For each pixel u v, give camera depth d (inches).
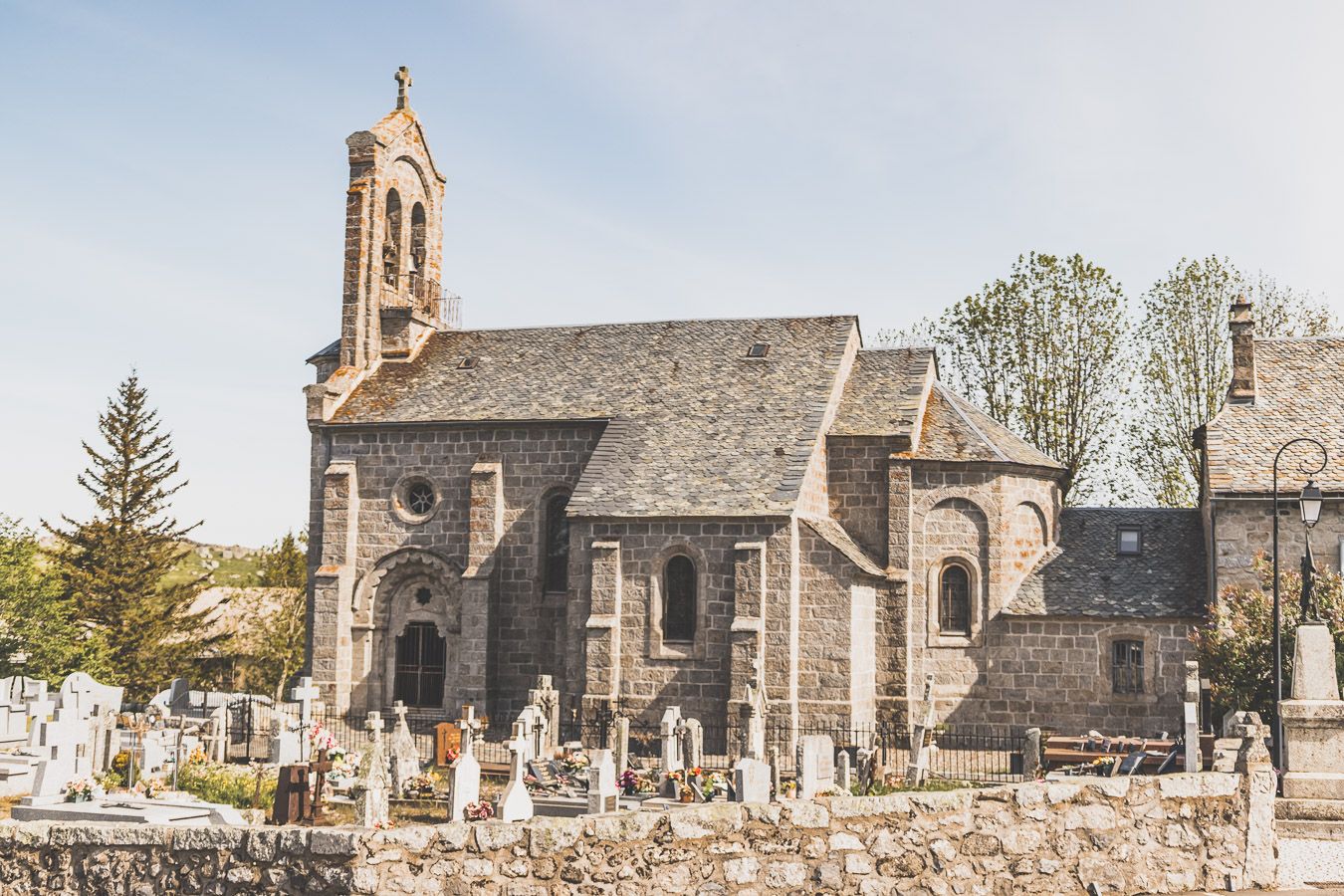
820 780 1043.3
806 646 1444.4
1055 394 2181.3
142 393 2608.3
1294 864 605.9
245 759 1317.7
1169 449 2171.5
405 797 1077.8
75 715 918.4
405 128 1907.0
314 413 1738.4
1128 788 566.3
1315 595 1232.2
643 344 1772.9
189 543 4089.6
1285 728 692.1
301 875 473.4
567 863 481.4
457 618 1664.6
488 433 1684.3
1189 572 1530.5
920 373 1672.0
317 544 1750.7
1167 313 2183.8
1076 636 1504.7
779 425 1562.5
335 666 1675.7
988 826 537.0
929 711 1396.4
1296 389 1518.2
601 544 1477.6
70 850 516.1
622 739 1210.0
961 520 1556.3
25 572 1995.6
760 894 501.7
